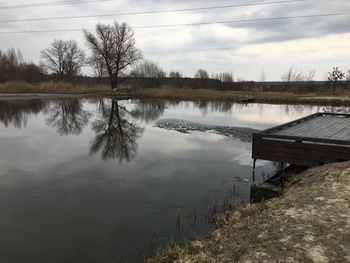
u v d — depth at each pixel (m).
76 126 25.78
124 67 63.66
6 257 6.75
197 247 6.24
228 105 43.50
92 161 14.98
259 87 67.81
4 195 10.45
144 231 7.90
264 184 11.37
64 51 81.12
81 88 64.44
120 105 43.09
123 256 6.78
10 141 19.31
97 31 61.12
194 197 10.30
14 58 85.38
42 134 21.97
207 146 18.27
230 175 12.64
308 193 7.41
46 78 82.69
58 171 13.30
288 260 4.73
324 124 15.44
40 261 6.61
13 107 37.34
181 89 64.69
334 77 52.50
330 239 5.14
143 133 22.86
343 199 6.62
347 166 8.93
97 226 8.20
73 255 6.84
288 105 42.03
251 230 6.05
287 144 10.95
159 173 13.07
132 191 10.90
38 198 10.23
